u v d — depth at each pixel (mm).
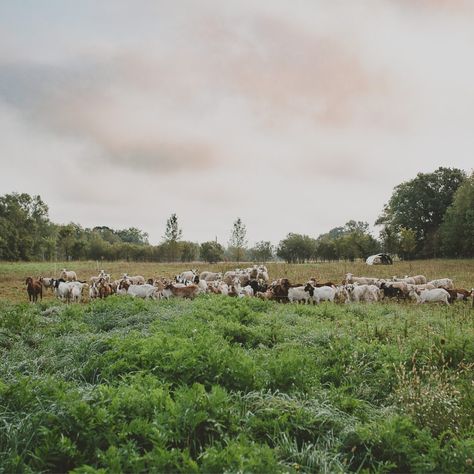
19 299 24438
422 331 10430
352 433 5148
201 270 47250
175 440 4625
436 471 4520
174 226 60156
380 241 75625
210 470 4086
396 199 88438
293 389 6426
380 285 23625
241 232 59125
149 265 58125
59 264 61438
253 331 10281
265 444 4543
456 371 7684
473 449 4641
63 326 11039
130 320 12156
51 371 7629
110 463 4078
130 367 6715
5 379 6859
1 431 4809
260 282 28688
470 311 16453
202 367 6387
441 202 83500
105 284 23516
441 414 5633
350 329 10898
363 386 7176
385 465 4566
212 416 5043
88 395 5379
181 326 9719
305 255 82062
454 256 73562
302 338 10055
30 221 100250
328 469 4488
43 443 4602
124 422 4734
